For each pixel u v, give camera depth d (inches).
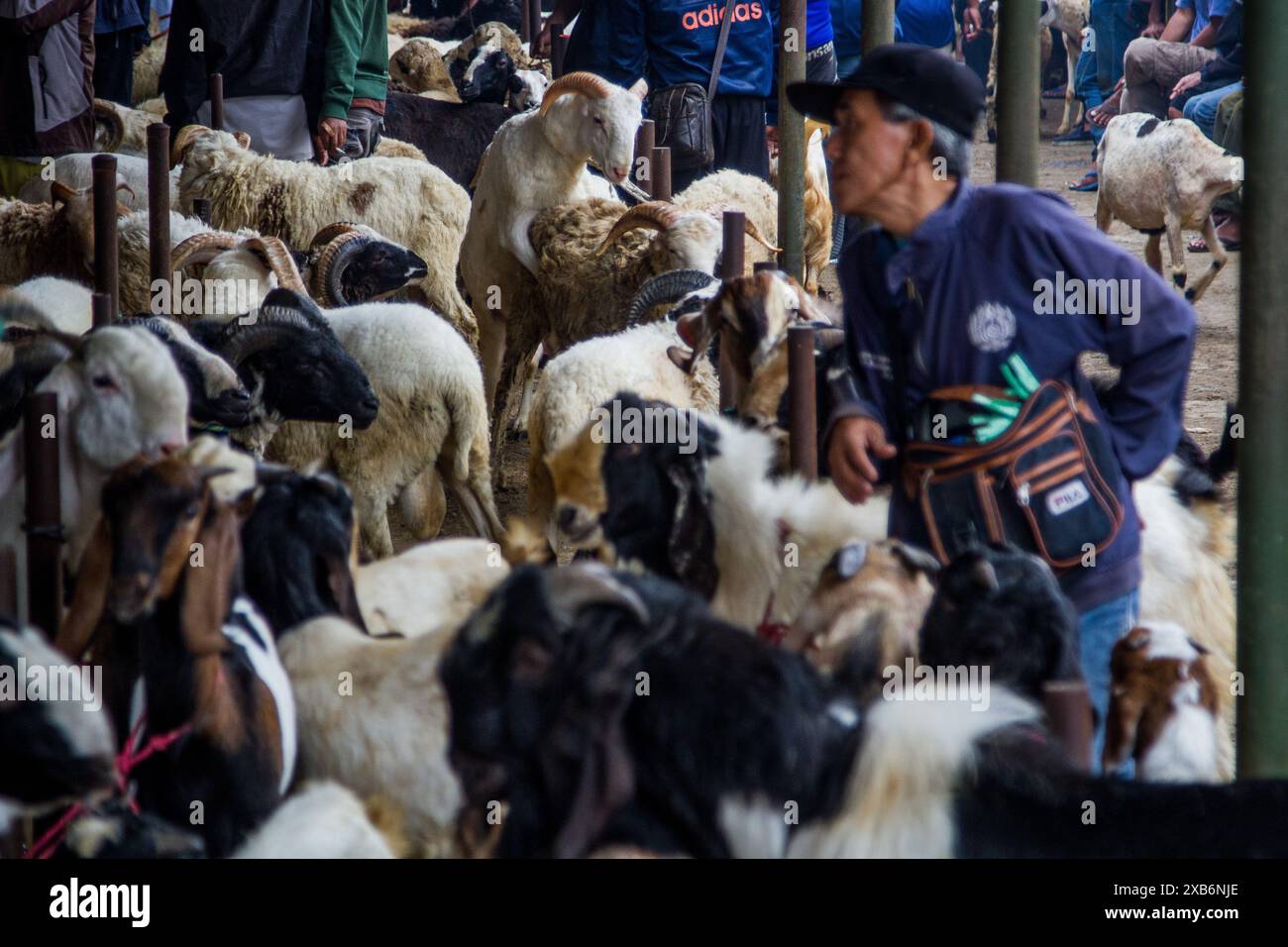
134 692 139.2
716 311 229.5
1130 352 139.3
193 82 419.2
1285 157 132.9
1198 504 197.9
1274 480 136.3
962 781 103.1
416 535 300.7
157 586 131.6
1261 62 132.4
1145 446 142.4
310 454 279.7
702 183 396.5
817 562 166.4
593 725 101.8
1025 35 197.3
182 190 392.5
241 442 254.7
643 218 321.7
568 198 367.2
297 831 125.3
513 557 171.9
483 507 296.8
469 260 383.9
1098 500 139.6
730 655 102.5
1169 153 528.7
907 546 139.6
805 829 102.8
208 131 391.5
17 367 199.5
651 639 102.5
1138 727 140.6
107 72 550.6
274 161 389.7
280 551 163.8
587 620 102.2
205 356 221.0
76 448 172.2
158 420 170.9
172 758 136.9
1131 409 141.6
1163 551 189.3
